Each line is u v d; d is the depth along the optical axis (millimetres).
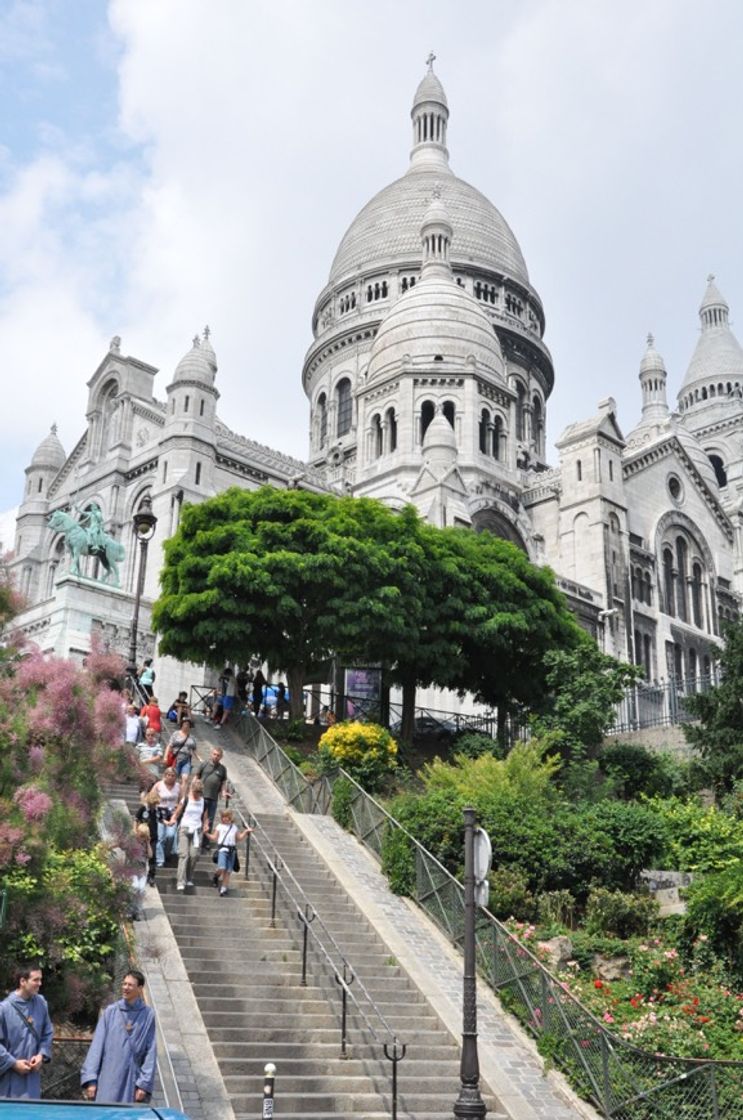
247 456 64312
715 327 121938
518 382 94000
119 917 17609
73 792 17219
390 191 105375
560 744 39625
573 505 72312
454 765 39062
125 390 68750
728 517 84625
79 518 66375
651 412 106625
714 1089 16891
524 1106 17141
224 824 22375
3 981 15547
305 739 37625
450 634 40562
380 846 25922
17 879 15781
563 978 21078
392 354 78125
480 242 98875
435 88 113188
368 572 38312
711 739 35906
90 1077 12148
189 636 37625
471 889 16984
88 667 19031
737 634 36938
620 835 27109
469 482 70312
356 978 19828
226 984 18688
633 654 70500
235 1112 15445
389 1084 16906
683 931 23125
